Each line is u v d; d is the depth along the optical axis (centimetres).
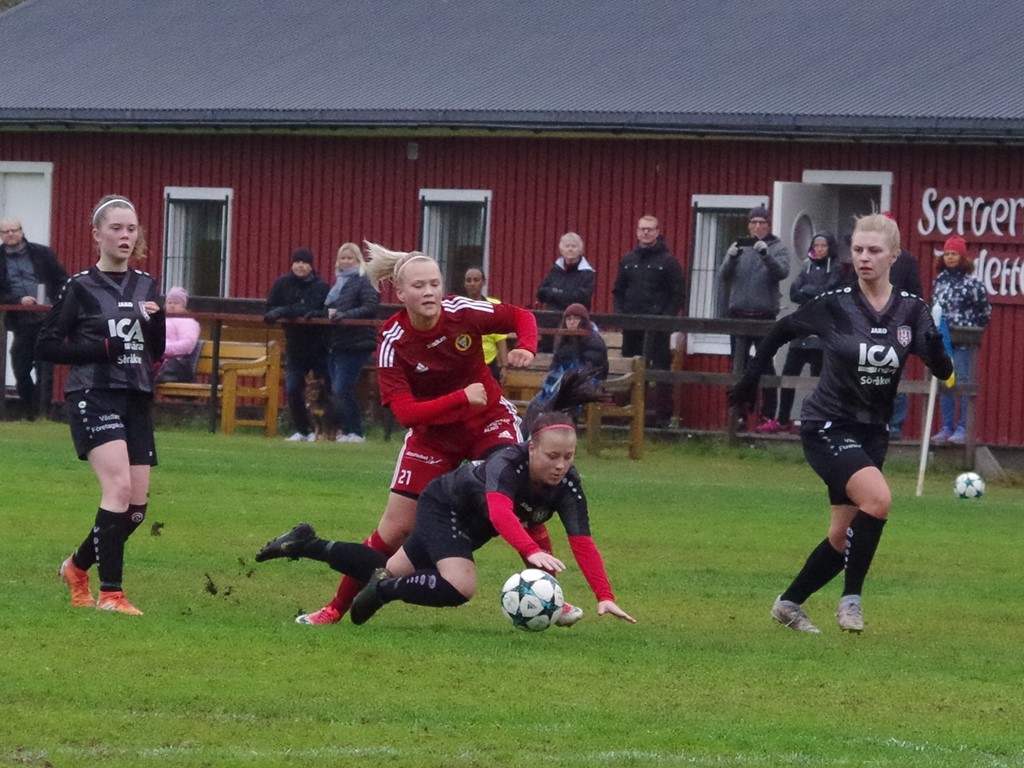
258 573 2533
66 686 1694
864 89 5347
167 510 3156
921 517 3538
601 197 5809
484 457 2092
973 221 5200
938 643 2147
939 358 2180
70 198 6706
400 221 6172
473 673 1830
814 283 4800
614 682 1819
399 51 6444
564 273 5047
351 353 4716
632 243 5769
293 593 2366
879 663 1991
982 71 5334
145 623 2038
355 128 6000
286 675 1783
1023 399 5125
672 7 6375
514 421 2122
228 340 5159
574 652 1975
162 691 1689
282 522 3045
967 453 4631
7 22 7650
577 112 5572
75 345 2097
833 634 2192
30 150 6775
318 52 6581
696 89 5588
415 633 2058
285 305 4778
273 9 7156
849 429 2172
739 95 5478
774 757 1521
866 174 5362
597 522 3253
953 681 1898
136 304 2131
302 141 6325
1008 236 5144
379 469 4003
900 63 5506
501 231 5978
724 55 5841
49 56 7075
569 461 1952
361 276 4725
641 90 5662
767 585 2588
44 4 7812
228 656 1866
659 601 2416
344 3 7062
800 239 5347
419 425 2044
